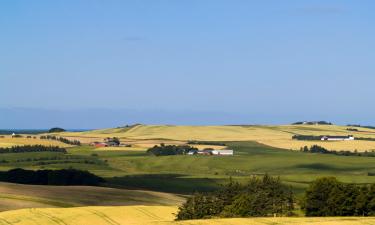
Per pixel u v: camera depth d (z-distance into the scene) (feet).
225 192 404.77
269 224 274.98
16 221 297.33
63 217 310.45
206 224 274.98
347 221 287.89
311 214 370.73
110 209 342.85
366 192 368.07
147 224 273.33
